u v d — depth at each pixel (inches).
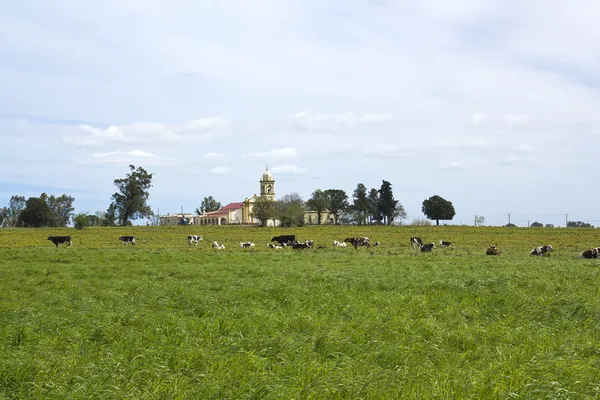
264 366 436.5
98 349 498.0
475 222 5354.3
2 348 497.7
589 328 609.0
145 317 623.2
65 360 452.4
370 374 416.2
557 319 649.6
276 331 554.3
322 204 7209.6
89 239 3420.3
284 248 2578.7
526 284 935.7
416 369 439.8
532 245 2785.4
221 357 458.6
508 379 409.4
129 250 2206.0
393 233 4015.8
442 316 666.8
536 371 423.5
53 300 793.6
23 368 422.0
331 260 1584.6
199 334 550.6
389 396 376.2
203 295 805.9
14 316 658.8
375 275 1061.1
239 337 538.0
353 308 701.3
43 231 4347.9
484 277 1000.9
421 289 880.9
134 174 6879.9
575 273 1124.5
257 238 3567.9
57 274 1170.0
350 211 7440.9
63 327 587.8
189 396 373.4
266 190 7155.5
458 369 442.0
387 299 774.5
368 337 540.1
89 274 1171.9
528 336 553.9
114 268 1306.6
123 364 445.1
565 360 450.6
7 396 384.8
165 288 897.5
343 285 921.5
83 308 719.7
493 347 521.0
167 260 1573.6
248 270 1173.7
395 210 7096.5
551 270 1202.6
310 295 807.7
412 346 508.4
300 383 396.8
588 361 451.5
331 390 378.0
